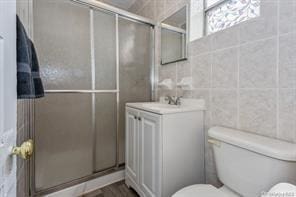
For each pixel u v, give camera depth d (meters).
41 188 1.38
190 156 1.34
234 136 0.99
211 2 1.47
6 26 0.48
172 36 1.79
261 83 1.02
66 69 1.48
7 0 0.49
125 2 2.58
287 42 0.90
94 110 1.64
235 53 1.16
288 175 0.76
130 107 1.65
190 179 1.34
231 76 1.19
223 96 1.25
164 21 1.91
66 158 1.50
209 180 1.38
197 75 1.48
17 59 0.62
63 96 1.47
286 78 0.91
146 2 2.27
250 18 1.10
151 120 1.31
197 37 1.54
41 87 1.00
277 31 0.94
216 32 1.30
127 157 1.71
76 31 1.52
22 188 1.05
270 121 0.98
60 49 1.44
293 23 0.88
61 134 1.47
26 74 0.64
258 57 1.03
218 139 1.07
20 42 0.63
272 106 0.97
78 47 1.53
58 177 1.46
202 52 1.43
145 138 1.39
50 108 1.41
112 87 1.76
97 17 1.64
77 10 1.52
